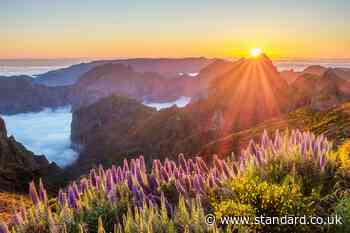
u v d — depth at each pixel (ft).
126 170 26.40
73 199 22.98
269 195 18.15
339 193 20.45
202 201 21.24
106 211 21.38
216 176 24.68
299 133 32.24
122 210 21.52
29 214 22.33
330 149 29.86
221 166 25.32
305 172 24.63
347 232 16.92
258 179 21.97
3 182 195.62
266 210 17.90
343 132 60.03
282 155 26.89
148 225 16.97
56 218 20.58
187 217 17.97
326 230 17.31
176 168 25.70
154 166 26.89
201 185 23.00
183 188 22.31
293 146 28.58
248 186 19.90
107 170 26.35
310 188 22.50
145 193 23.97
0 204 43.86
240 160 27.68
